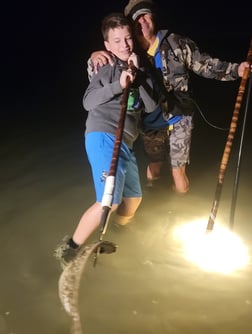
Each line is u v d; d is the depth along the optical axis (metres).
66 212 2.16
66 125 3.20
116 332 1.49
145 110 1.85
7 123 3.26
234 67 1.88
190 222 2.08
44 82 4.11
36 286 1.70
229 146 1.83
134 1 1.80
